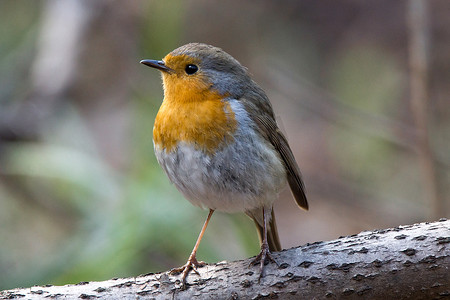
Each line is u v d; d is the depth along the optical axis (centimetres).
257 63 1459
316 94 1354
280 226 1368
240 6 1488
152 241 952
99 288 646
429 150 1116
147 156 1007
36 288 648
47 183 1168
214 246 992
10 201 1195
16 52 1332
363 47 1462
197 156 711
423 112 1115
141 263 991
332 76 1470
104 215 994
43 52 1267
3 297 636
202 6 1473
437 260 597
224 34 1468
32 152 1080
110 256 932
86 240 968
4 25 1350
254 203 744
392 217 1315
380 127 1314
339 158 1423
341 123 1326
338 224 1334
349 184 1367
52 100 1219
